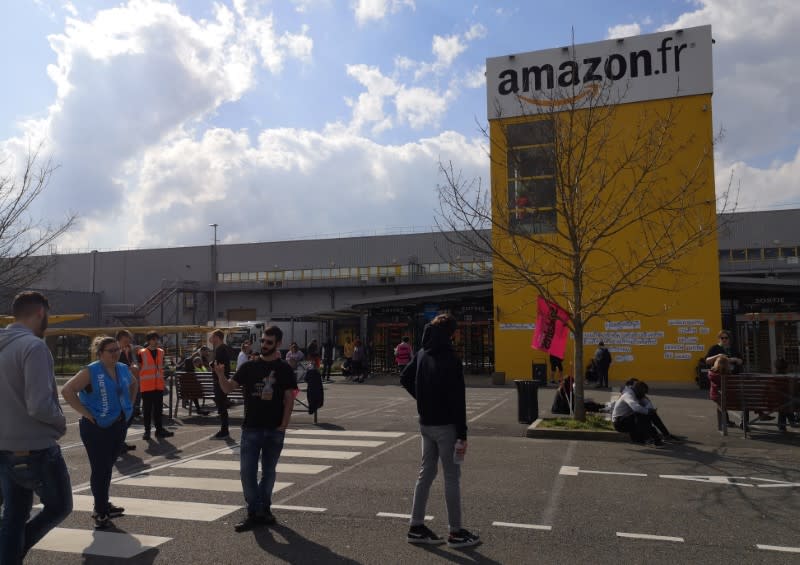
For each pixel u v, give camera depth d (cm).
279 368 608
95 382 599
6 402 401
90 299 6412
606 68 2297
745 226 5159
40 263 2889
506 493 708
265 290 6172
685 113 2234
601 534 559
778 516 616
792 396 1080
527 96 2319
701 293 2209
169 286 6100
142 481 791
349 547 529
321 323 5134
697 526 583
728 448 1000
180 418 1419
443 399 531
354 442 1073
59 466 420
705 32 2247
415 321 3067
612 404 1267
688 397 1866
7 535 400
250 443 595
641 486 741
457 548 522
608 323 2294
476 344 3012
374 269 5931
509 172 2178
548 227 2191
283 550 523
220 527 590
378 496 699
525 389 1296
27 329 423
